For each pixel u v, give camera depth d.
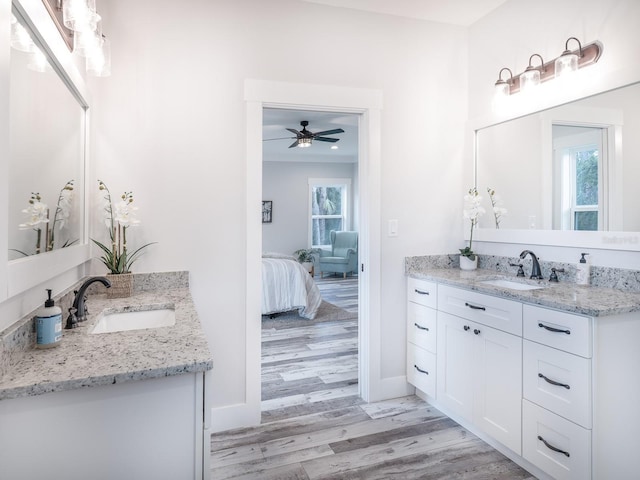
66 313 1.60
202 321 2.43
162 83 2.33
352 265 8.33
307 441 2.30
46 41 1.33
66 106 1.64
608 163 2.08
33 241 1.27
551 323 1.82
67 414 1.03
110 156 2.24
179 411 1.12
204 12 2.41
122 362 1.11
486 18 2.88
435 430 2.41
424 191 2.96
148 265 2.32
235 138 2.47
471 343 2.31
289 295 5.04
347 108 2.72
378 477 1.96
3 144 1.01
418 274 2.76
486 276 2.58
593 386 1.66
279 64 2.56
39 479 1.01
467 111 3.07
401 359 2.92
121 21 2.26
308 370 3.37
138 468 1.09
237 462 2.09
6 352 1.04
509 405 2.05
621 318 1.71
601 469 1.68
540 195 2.48
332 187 9.09
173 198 2.36
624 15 2.00
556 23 2.36
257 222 2.50
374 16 2.79
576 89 2.24
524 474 1.99
